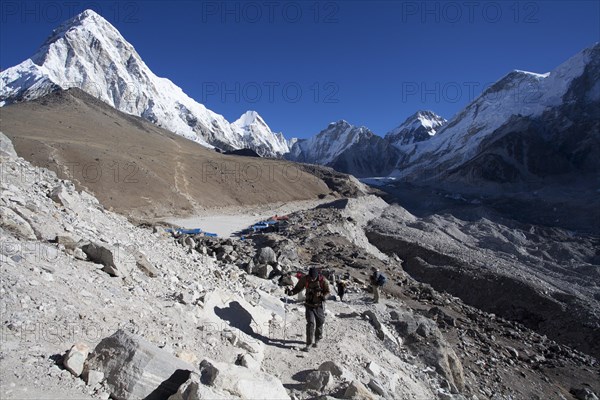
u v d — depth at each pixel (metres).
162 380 4.89
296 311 11.56
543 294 34.50
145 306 7.20
